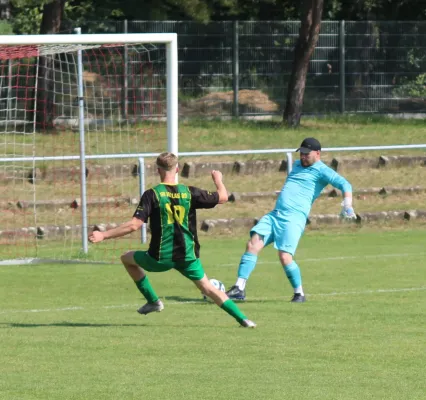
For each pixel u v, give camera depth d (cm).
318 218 5659
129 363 2419
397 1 10788
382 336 2761
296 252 4753
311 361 2439
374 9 10831
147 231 5316
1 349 2592
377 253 4712
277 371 2333
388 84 8769
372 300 3409
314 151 3406
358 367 2378
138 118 7206
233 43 8356
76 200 5522
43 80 6944
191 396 2095
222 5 8450
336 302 3366
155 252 2752
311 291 3619
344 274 4047
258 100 8400
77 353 2539
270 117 8356
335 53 8644
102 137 6594
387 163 6588
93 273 4122
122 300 3466
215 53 8325
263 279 3944
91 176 5972
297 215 3388
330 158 6581
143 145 6694
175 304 3362
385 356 2497
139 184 5384
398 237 5338
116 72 7288
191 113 8200
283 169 6425
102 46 4534
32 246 4959
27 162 5994
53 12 7706
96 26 8238
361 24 8681
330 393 2122
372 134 7644
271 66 8469
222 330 2852
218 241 5244
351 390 2152
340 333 2803
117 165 6047
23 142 6031
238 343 2658
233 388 2164
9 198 5609
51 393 2125
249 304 3331
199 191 2761
